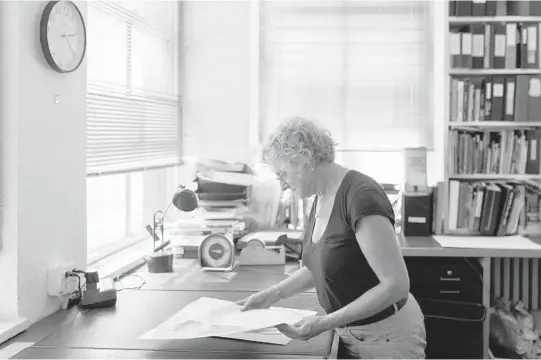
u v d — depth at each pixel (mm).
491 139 4215
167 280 3041
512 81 4145
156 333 2057
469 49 4141
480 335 3719
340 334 2299
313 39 4785
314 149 2125
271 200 4293
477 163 4195
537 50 4129
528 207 4172
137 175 4121
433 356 3764
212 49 4734
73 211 2617
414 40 4742
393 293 1968
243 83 4730
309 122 2156
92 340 2107
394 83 4762
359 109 4785
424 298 3791
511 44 4133
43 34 2330
